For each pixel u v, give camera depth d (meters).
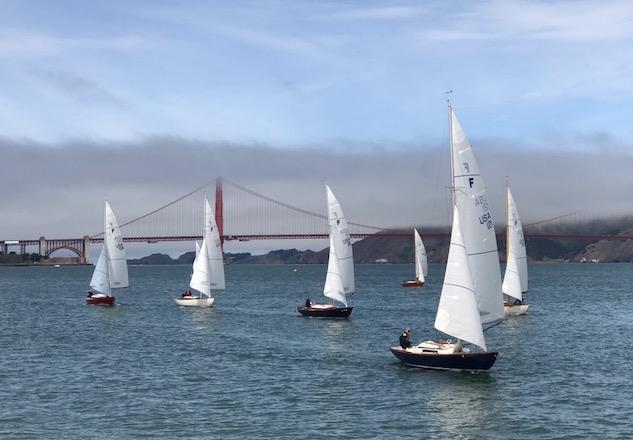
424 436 33.28
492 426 34.75
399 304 103.06
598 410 37.41
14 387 42.88
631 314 86.00
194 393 41.22
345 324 75.31
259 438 33.00
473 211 45.34
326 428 34.41
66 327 74.94
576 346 58.06
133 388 42.53
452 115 45.09
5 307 102.75
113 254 102.75
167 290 150.00
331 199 78.88
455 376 45.12
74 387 42.88
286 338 64.06
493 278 45.78
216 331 70.00
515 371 46.88
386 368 47.97
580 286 158.25
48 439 32.94
